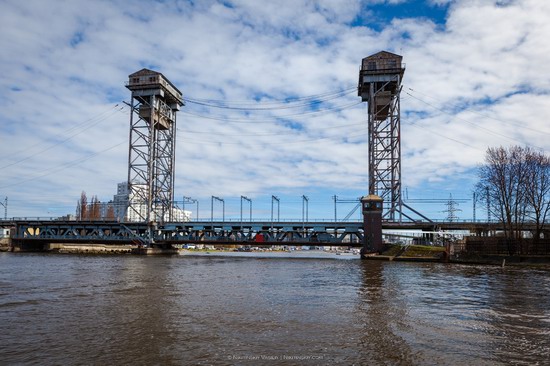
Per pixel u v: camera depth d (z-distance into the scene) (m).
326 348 16.91
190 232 118.88
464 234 92.75
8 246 124.44
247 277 46.94
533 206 72.00
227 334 19.12
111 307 26.08
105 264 68.69
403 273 51.75
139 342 17.81
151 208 120.94
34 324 21.28
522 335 19.00
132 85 122.19
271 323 21.39
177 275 48.94
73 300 28.97
